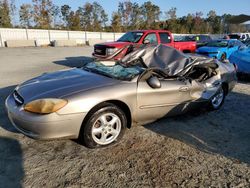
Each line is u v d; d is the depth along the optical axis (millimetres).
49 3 43125
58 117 2906
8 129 3785
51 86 3307
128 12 55719
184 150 3406
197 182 2713
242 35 24016
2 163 2889
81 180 2660
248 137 3922
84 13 52906
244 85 7746
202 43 14750
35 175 2703
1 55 15359
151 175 2797
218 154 3340
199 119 4641
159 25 57375
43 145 3357
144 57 4430
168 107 3982
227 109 5309
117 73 3848
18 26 42406
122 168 2910
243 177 2836
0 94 5809
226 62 5840
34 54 16531
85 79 3547
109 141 3406
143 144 3521
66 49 22078
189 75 4598
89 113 3143
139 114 3652
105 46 8984
